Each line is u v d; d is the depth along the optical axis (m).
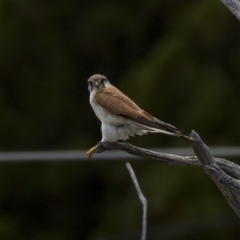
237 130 15.76
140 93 16.59
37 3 18.95
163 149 15.13
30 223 17.44
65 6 19.09
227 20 16.75
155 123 6.68
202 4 17.20
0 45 18.58
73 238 17.61
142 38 19.12
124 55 19.11
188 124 15.96
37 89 18.61
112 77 19.11
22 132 18.05
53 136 18.25
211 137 15.81
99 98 7.31
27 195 17.56
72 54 19.19
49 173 17.58
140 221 15.80
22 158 9.23
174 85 16.50
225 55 16.75
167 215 15.15
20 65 18.69
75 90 18.91
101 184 17.61
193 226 14.93
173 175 15.30
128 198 16.50
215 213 14.86
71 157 9.34
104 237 16.28
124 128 6.96
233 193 5.12
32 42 18.78
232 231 14.98
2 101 18.27
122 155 9.38
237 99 16.11
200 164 5.62
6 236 17.11
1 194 17.48
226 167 5.60
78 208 17.61
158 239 15.34
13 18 18.69
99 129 18.50
